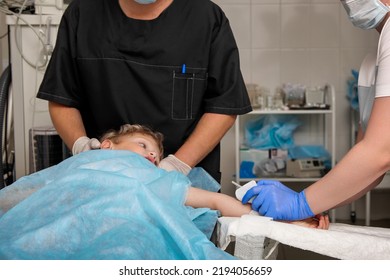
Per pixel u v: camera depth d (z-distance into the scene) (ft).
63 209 3.98
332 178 4.29
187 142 5.56
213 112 5.66
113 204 3.92
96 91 5.65
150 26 5.61
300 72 12.50
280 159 11.67
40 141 7.59
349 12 4.63
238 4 12.32
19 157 8.02
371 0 4.39
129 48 5.56
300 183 12.69
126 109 5.66
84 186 4.20
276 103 11.98
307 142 12.61
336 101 12.54
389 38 4.17
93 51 5.60
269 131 11.79
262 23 12.37
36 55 7.87
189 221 3.93
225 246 4.24
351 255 4.10
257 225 4.14
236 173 11.35
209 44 5.69
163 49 5.57
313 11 12.32
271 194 4.58
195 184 5.58
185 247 3.61
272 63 12.48
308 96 11.81
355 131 12.30
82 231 3.74
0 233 3.84
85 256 3.49
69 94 5.79
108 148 5.28
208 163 5.92
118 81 5.59
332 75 12.48
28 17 7.76
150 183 4.34
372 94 4.97
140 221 3.87
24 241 3.64
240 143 12.41
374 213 12.81
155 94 5.62
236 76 5.74
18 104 7.93
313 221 4.83
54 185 4.25
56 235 3.70
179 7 5.69
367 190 4.80
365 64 5.13
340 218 12.86
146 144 5.36
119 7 5.68
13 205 4.54
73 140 5.60
